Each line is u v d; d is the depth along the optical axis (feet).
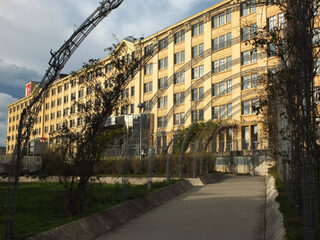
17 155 20.12
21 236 19.51
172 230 24.95
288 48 19.42
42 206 32.96
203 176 69.00
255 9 96.22
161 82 131.34
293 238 17.67
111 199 34.88
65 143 28.17
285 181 34.35
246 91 101.71
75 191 27.17
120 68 28.60
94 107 27.81
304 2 18.48
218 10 36.78
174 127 122.83
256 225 26.13
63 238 20.51
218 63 112.06
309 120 17.85
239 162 98.89
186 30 37.09
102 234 24.11
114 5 21.84
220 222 27.53
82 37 21.98
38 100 21.12
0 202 39.29
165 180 59.06
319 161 18.45
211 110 112.06
